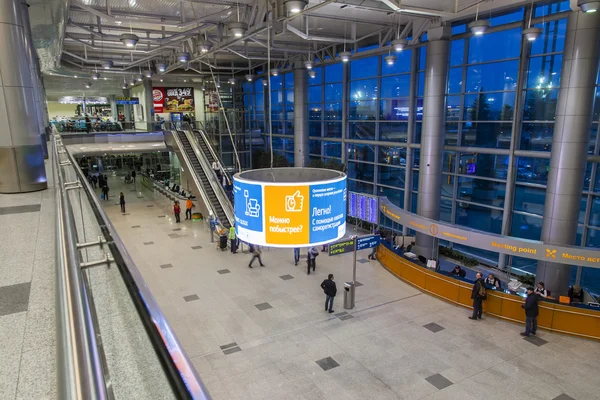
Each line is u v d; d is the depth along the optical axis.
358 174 21.08
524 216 14.01
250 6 12.08
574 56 10.38
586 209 12.18
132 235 17.48
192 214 19.92
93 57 23.20
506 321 10.26
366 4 11.41
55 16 11.41
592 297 10.95
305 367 8.20
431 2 12.02
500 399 7.27
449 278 11.28
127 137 22.69
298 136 23.36
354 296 11.29
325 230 5.74
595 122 11.69
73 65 23.39
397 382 7.72
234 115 29.84
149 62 24.41
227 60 25.56
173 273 13.25
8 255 3.84
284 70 23.81
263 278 12.88
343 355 8.62
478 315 10.37
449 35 13.95
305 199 5.52
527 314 9.52
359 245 11.18
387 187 19.34
